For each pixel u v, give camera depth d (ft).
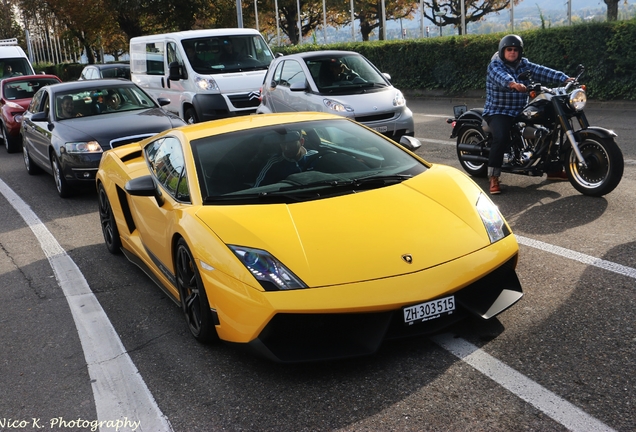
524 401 9.49
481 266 11.11
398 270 10.64
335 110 31.78
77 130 28.68
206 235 11.62
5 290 17.48
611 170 20.21
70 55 152.46
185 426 9.77
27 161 36.73
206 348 12.44
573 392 9.62
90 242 21.67
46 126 30.94
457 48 55.98
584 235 17.34
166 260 14.11
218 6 110.42
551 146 21.70
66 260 19.75
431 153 31.35
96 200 28.60
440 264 10.90
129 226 17.84
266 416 9.80
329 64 35.01
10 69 65.77
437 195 12.66
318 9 106.63
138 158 18.42
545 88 21.20
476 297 11.30
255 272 10.64
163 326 13.85
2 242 22.71
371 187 12.97
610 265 14.89
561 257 15.78
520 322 12.21
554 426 8.80
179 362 11.98
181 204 13.29
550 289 13.76
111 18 112.47
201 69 42.09
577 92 20.38
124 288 16.70
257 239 11.15
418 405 9.66
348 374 10.80
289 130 14.67
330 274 10.50
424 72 59.57
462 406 9.52
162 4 107.34
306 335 10.63
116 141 27.78
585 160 21.11
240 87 41.47
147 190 14.25
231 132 14.70
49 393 11.35
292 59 36.06
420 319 10.53
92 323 14.46
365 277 10.48
